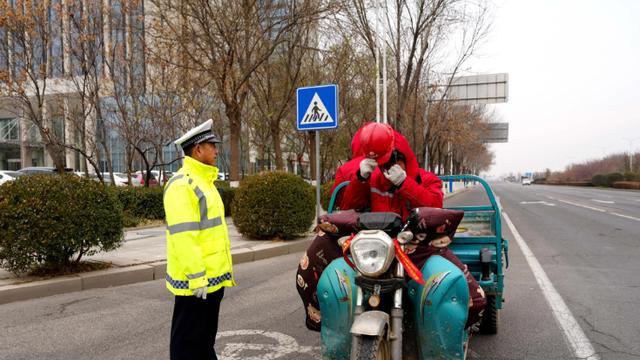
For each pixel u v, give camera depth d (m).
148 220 13.41
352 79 19.83
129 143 15.44
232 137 14.94
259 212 9.91
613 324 4.95
